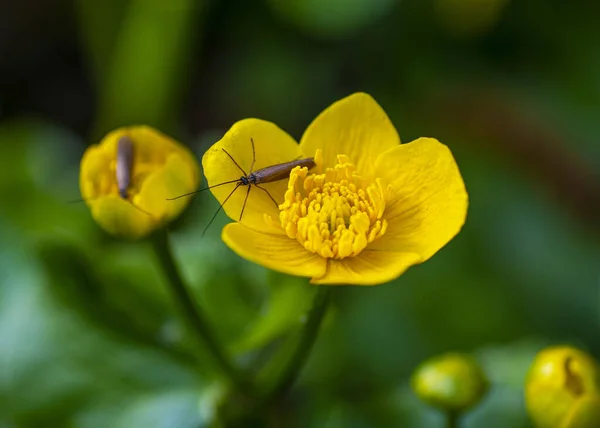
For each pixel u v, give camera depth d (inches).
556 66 15.7
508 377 12.2
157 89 14.4
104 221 10.6
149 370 12.1
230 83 15.8
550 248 14.2
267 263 9.7
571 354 10.7
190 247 12.5
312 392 12.5
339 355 12.7
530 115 15.5
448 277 13.8
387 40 15.5
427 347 13.4
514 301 13.8
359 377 12.9
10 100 16.0
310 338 10.9
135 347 11.9
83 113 16.1
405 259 9.8
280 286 11.9
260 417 11.2
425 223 10.0
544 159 15.5
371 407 12.4
